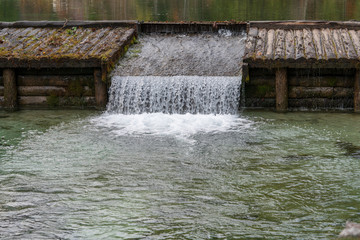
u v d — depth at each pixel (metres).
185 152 11.46
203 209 8.77
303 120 13.57
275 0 32.00
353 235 7.13
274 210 8.70
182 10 27.62
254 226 8.15
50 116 14.44
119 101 14.47
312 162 10.78
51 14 26.89
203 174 10.26
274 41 15.22
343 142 11.94
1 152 11.66
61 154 11.48
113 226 8.23
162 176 10.20
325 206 8.81
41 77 15.16
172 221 8.35
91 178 10.16
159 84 14.22
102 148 11.79
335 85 14.20
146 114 14.28
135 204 8.98
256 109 14.59
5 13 27.41
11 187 9.79
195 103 14.16
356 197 9.14
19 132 13.05
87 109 15.06
